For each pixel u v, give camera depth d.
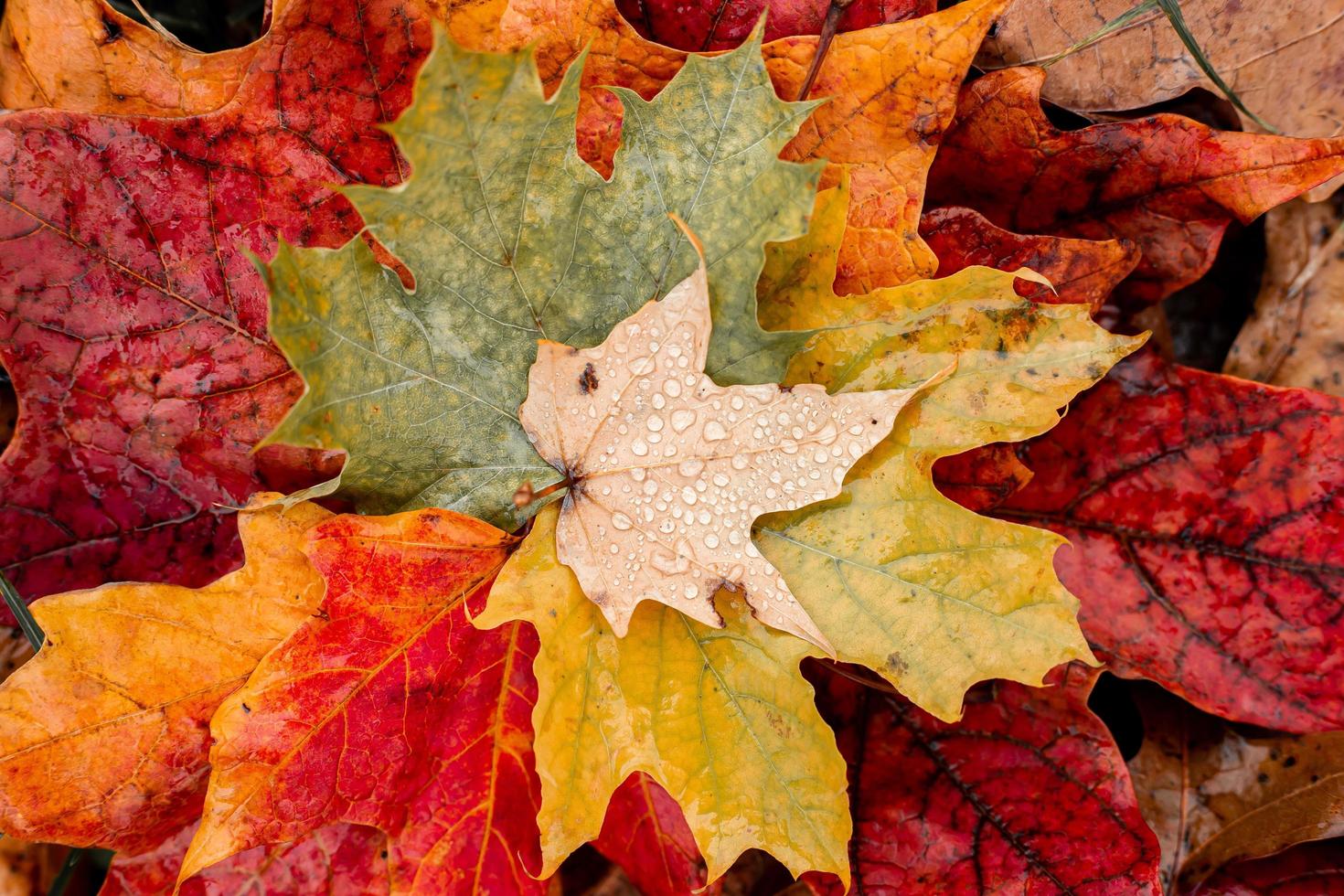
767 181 0.31
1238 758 0.38
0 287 0.32
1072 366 0.32
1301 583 0.36
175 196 0.33
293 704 0.32
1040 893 0.35
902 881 0.35
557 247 0.31
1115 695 0.39
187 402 0.33
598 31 0.33
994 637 0.32
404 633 0.32
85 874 0.38
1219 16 0.36
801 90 0.33
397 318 0.31
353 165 0.33
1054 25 0.36
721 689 0.32
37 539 0.33
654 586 0.31
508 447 0.32
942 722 0.37
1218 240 0.36
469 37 0.33
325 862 0.35
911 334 0.32
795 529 0.32
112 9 0.33
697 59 0.31
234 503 0.34
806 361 0.32
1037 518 0.37
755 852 0.38
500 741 0.34
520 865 0.34
